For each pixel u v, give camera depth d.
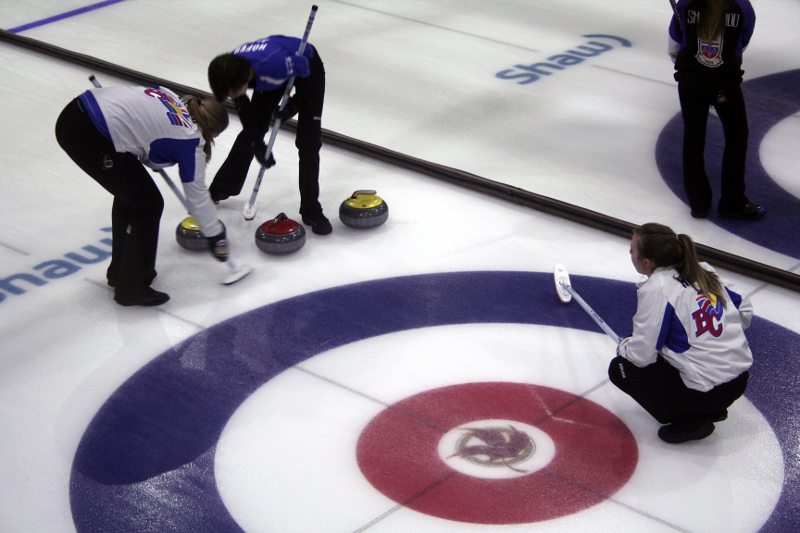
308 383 15.94
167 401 15.52
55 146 24.34
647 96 27.27
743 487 13.70
